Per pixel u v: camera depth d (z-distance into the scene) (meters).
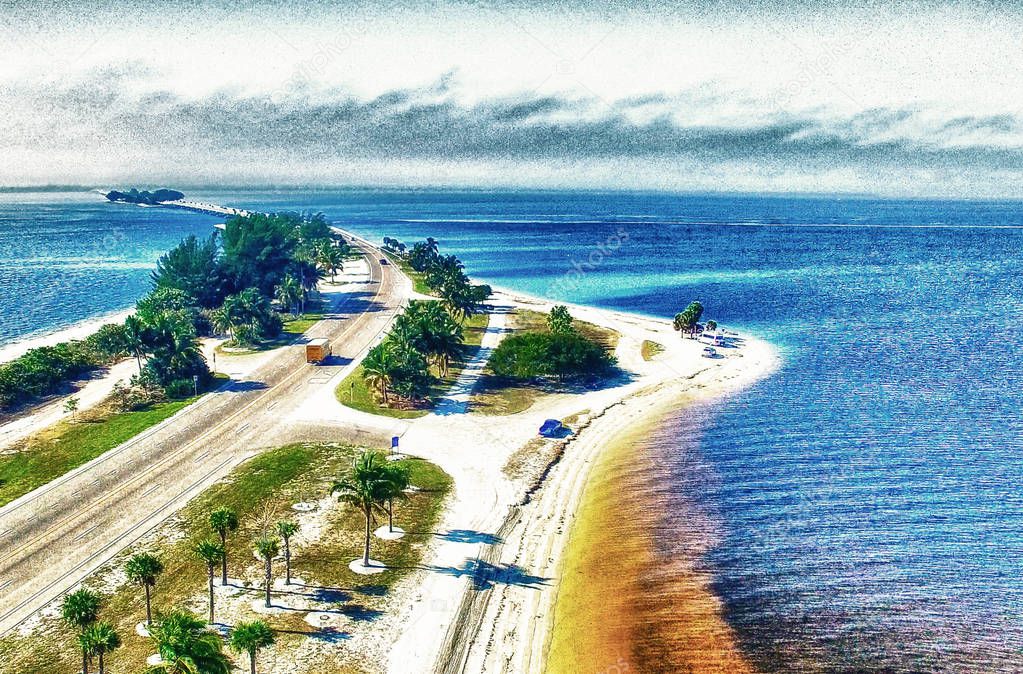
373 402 141.62
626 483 111.81
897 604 83.75
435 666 70.06
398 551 88.94
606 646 74.94
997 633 79.00
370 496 81.69
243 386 150.12
